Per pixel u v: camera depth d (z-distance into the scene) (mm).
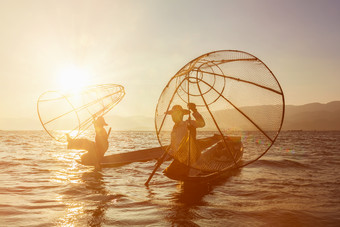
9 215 3814
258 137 5359
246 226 3523
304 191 5574
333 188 5891
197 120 5688
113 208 4273
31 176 7094
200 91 5840
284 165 9453
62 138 8664
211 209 4258
